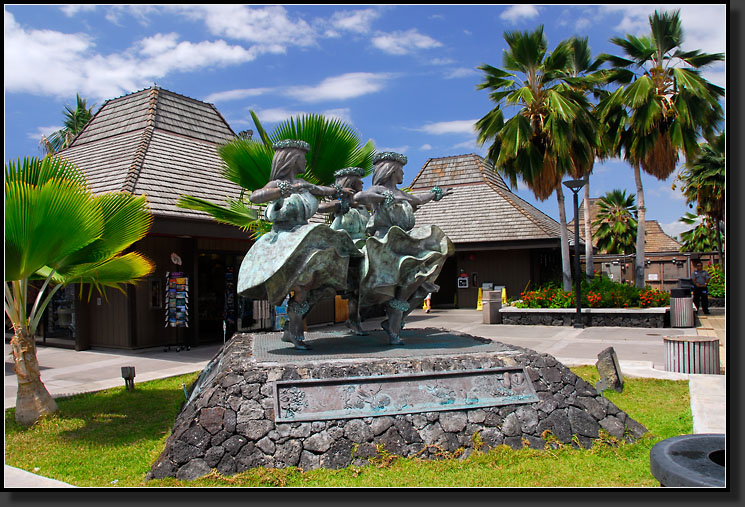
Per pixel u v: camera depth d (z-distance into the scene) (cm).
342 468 449
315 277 558
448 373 520
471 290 2431
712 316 1848
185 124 1598
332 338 700
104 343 1298
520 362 548
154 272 1288
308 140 963
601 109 1906
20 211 571
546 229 2212
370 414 480
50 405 668
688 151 1770
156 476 436
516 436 495
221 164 1517
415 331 771
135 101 1589
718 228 2609
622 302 1641
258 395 477
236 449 447
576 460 470
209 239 1378
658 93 1816
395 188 630
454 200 2512
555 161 1739
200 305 1409
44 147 2380
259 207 1164
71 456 523
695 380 788
